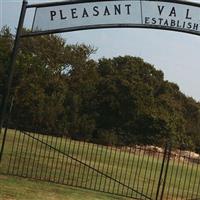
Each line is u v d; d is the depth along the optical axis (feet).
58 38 267.18
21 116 201.57
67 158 80.12
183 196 63.16
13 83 201.67
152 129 237.25
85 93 248.52
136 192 56.13
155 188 66.59
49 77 236.84
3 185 48.06
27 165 67.41
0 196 43.29
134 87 244.63
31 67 213.25
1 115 42.11
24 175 57.00
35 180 54.49
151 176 82.53
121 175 75.25
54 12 41.88
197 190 69.41
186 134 274.57
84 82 255.29
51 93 234.99
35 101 207.51
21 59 204.13
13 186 48.44
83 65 271.90
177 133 245.86
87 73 269.64
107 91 246.27
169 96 297.33
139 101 242.78
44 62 256.11
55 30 41.91
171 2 42.22
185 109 324.39
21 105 203.10
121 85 246.27
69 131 222.48
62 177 61.67
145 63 292.81
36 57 224.33
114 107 242.78
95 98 247.50
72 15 41.93
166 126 237.45
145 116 239.91
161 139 235.40
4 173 55.67
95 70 274.57
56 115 216.95
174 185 70.03
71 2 41.63
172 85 317.83
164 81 300.61
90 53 278.67
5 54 193.77
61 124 219.61
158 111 248.52
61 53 265.95
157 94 295.28
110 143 157.17
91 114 243.60
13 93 199.21
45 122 211.41
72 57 269.64
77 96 237.04
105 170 79.56
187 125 291.79
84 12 41.88
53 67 260.83
